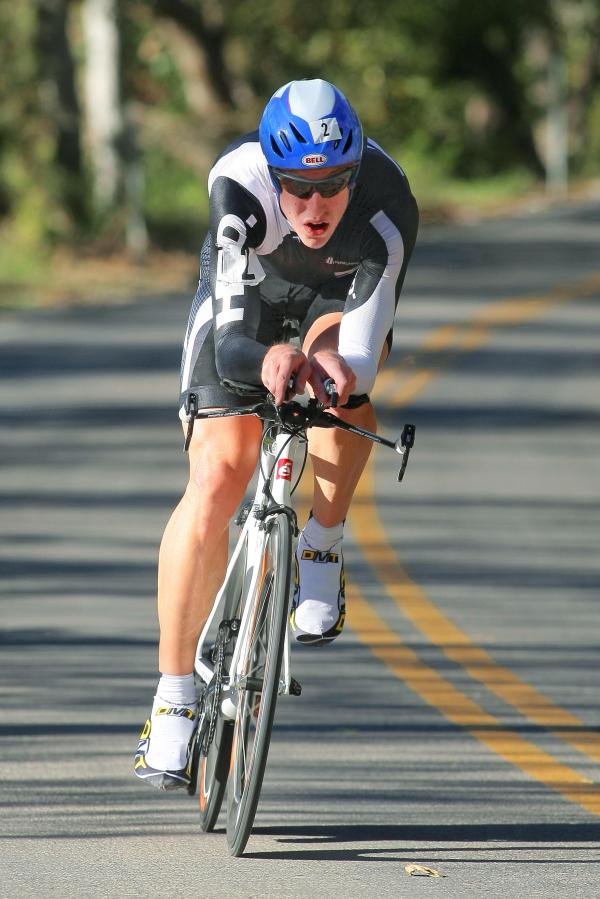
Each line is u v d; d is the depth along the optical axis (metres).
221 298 15.49
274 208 15.54
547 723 21.30
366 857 15.67
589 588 30.12
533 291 79.81
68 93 96.56
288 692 15.12
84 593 28.45
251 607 15.57
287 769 18.91
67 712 21.08
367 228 15.72
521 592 29.67
